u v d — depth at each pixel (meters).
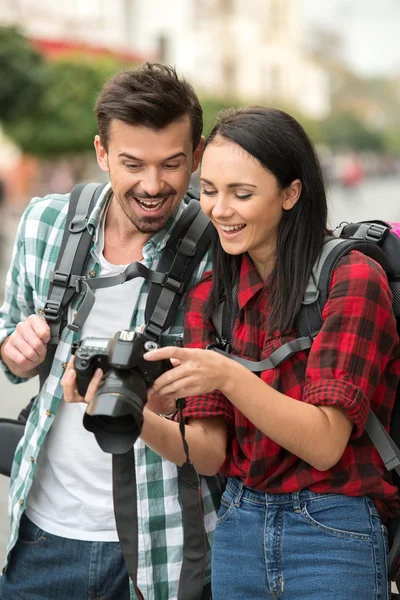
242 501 2.34
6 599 2.79
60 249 2.70
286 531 2.25
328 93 118.56
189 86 2.54
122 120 2.42
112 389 1.94
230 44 82.56
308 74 105.50
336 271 2.24
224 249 2.32
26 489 2.65
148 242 2.65
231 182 2.23
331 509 2.22
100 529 2.65
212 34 81.44
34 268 2.74
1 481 5.71
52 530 2.69
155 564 2.62
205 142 2.32
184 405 2.26
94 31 54.53
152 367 2.05
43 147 26.12
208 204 2.29
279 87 92.75
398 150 128.00
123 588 2.68
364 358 2.18
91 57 29.22
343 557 2.20
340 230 2.58
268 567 2.26
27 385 8.17
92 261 2.69
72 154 26.88
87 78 26.31
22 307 2.85
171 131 2.43
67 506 2.67
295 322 2.27
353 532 2.21
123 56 36.62
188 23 77.31
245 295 2.35
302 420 2.13
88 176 33.94
